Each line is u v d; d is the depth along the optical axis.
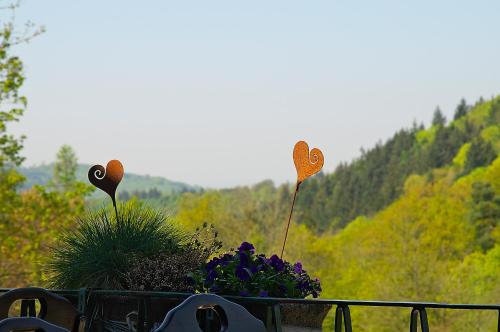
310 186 129.12
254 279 4.09
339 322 3.30
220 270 4.19
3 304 2.84
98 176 4.91
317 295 4.18
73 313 2.95
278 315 3.45
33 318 2.06
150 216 5.08
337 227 121.56
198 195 50.72
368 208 120.31
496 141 115.12
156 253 4.75
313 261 53.50
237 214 48.75
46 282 4.86
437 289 50.59
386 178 121.69
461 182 75.44
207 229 4.77
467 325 47.03
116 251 4.75
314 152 4.28
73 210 17.98
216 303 2.28
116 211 4.91
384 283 51.50
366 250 59.31
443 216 63.72
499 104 123.44
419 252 56.34
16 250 17.45
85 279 4.73
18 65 17.20
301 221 71.94
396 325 50.03
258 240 47.19
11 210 17.17
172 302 4.06
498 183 67.94
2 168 17.91
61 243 5.00
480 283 56.81
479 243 65.50
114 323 4.29
